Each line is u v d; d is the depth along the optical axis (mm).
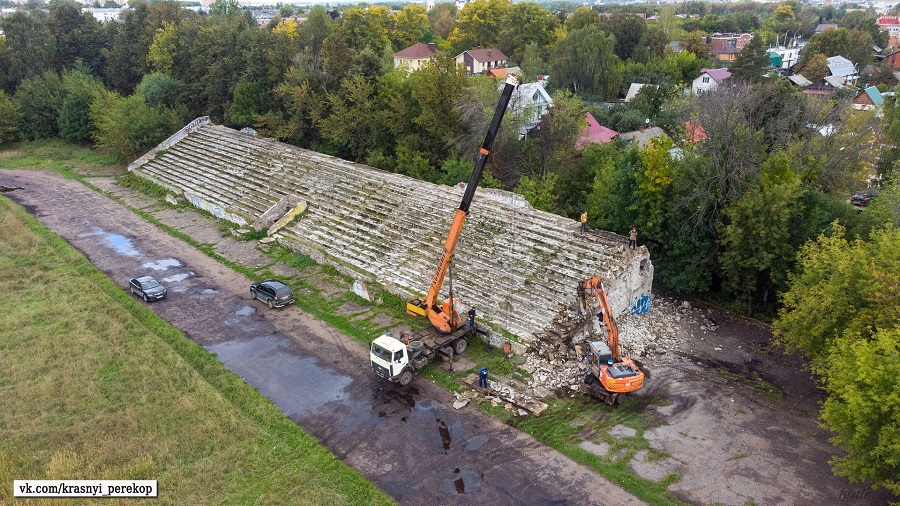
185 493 19938
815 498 19672
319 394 25891
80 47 82250
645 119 72875
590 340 29078
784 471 20938
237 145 57781
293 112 55625
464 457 21938
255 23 94438
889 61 124000
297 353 29094
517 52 114062
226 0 96812
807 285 26172
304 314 32906
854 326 22141
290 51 58000
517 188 42000
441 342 27656
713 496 19828
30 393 25062
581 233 33844
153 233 44844
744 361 28281
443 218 39000
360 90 51281
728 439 22688
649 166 33469
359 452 22250
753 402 25000
